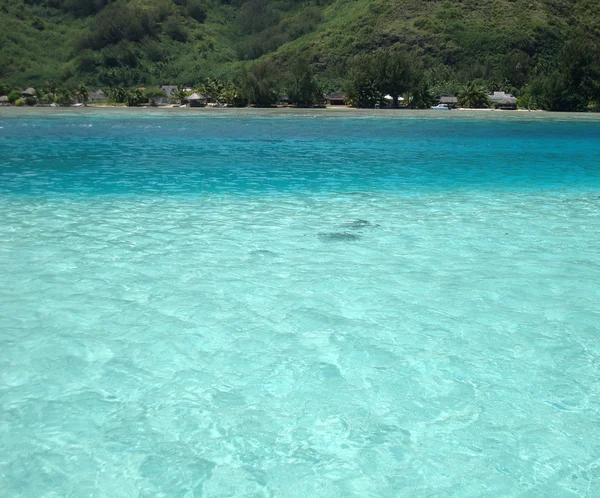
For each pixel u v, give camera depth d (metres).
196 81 137.88
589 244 8.68
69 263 7.57
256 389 4.55
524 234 9.23
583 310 6.11
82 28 159.12
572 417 4.20
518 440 3.92
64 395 4.45
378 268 7.46
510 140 27.48
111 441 3.89
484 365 4.95
